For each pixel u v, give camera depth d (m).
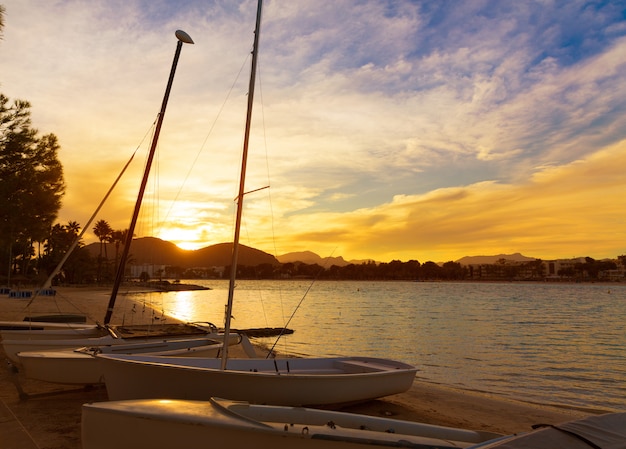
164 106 15.82
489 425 9.21
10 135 13.78
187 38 14.65
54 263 94.38
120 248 122.38
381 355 21.41
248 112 8.16
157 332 12.96
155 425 5.14
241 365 9.28
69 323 16.33
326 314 49.97
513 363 19.67
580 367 18.80
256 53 8.23
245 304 69.88
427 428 5.73
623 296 104.81
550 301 83.25
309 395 8.15
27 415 7.75
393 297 97.62
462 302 78.25
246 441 4.95
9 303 38.94
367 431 5.16
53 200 15.10
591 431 4.17
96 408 5.37
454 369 18.09
